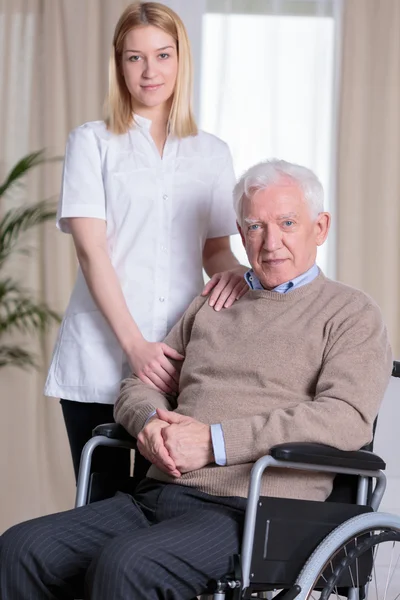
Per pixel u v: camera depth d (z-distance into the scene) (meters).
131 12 2.30
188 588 1.76
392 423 2.26
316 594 2.49
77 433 2.40
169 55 2.30
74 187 2.34
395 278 4.40
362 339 1.95
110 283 2.29
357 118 4.35
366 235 4.38
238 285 2.21
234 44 4.34
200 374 2.08
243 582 1.75
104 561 1.73
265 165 2.08
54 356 2.42
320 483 1.94
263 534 1.79
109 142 2.36
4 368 4.40
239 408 1.98
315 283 2.06
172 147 2.39
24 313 4.11
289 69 4.37
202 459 1.91
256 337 2.04
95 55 4.31
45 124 4.32
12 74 4.33
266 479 1.89
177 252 2.39
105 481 2.20
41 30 4.34
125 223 2.35
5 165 4.34
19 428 4.41
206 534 1.80
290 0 4.35
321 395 1.90
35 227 4.38
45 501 4.42
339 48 4.35
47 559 1.85
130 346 2.24
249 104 4.35
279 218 2.02
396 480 2.25
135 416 2.07
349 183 4.35
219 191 2.47
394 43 4.34
